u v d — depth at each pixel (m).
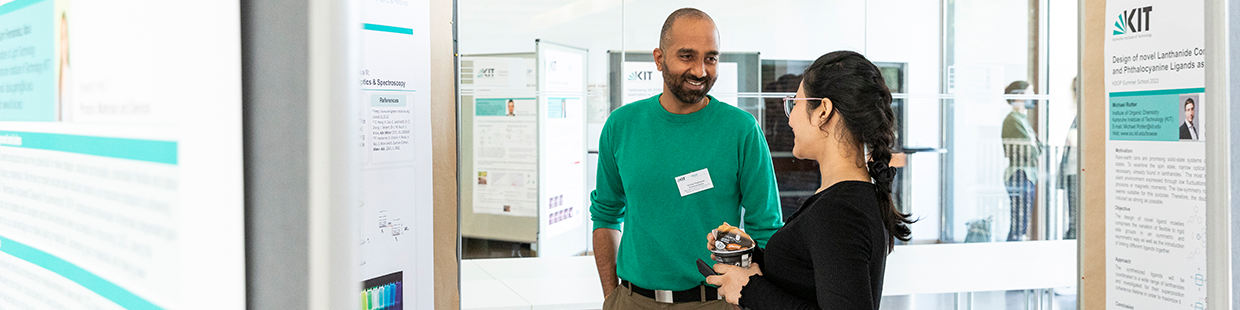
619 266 1.88
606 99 4.14
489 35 4.01
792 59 4.37
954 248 3.48
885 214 1.25
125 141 0.30
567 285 2.77
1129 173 1.76
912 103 4.56
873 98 1.26
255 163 0.25
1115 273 1.81
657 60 1.79
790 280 1.29
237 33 0.25
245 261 0.25
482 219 4.14
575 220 4.22
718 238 1.44
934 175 4.59
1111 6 1.80
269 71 0.25
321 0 0.24
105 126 0.31
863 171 1.28
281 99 0.25
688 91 1.71
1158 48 1.67
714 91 4.28
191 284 0.28
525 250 4.10
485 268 3.04
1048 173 4.73
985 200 4.66
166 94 0.28
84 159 0.33
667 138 1.77
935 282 2.88
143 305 0.30
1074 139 4.69
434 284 1.15
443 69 1.14
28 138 0.38
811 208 1.24
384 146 1.03
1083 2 1.90
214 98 0.26
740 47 4.30
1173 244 1.65
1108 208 1.83
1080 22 1.91
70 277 0.35
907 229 1.30
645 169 1.77
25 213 0.39
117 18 0.30
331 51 0.25
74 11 0.33
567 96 4.10
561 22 4.06
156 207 0.29
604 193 1.97
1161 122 1.67
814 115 1.30
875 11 4.47
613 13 4.10
